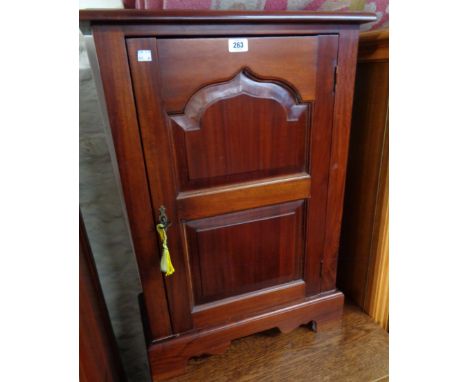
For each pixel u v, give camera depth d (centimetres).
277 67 56
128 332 113
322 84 60
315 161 66
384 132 70
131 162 55
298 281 76
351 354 74
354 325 82
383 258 77
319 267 76
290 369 72
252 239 68
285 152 63
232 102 56
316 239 73
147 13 46
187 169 58
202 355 76
